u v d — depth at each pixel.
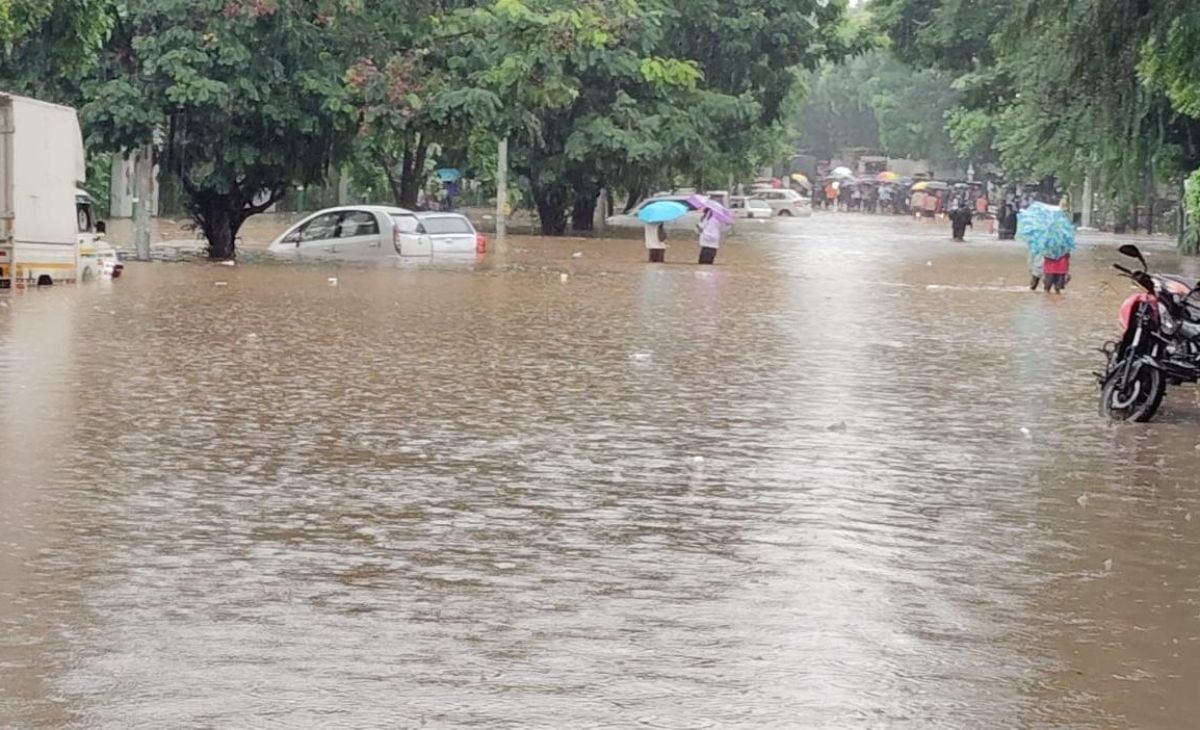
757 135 63.66
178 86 33.41
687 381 16.59
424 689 6.44
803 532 9.52
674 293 29.41
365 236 38.41
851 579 8.41
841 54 63.94
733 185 105.06
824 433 13.38
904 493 10.84
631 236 57.78
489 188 65.62
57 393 14.51
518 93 37.72
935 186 97.56
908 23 61.97
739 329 22.61
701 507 10.20
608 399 15.09
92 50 31.53
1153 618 7.79
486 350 18.98
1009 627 7.56
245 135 35.81
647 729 6.02
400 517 9.73
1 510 9.66
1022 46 23.28
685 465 11.68
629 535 9.35
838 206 117.38
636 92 55.28
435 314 23.52
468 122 36.25
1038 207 32.28
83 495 10.13
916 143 115.19
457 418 13.70
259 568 8.40
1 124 26.36
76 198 28.67
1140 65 22.02
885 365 18.61
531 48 37.62
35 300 24.48
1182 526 10.02
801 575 8.47
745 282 33.19
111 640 7.04
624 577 8.35
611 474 11.27
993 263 44.03
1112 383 14.88
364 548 8.90
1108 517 10.23
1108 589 8.34
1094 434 13.84
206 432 12.66
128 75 34.19
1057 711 6.35
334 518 9.66
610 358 18.48
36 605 7.59
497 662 6.82
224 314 22.66
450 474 11.16
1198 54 21.31
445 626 7.37
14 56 32.81
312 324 21.52
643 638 7.23
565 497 10.43
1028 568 8.77
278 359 17.53
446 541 9.12
